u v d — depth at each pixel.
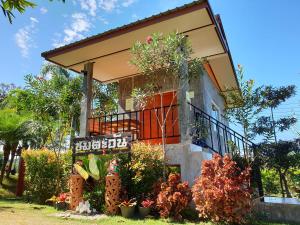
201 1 6.07
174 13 6.46
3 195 9.91
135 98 7.30
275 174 10.54
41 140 11.41
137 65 6.67
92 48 7.99
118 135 6.58
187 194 5.46
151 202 5.62
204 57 8.58
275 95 10.80
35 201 8.06
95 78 10.54
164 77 7.14
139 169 6.05
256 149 7.54
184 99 6.67
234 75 10.27
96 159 6.50
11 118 11.62
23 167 9.88
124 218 5.47
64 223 4.87
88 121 8.38
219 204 4.82
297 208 5.36
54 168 8.27
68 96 10.91
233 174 5.10
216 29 7.03
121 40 7.59
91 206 6.29
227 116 7.41
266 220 5.46
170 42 6.40
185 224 4.92
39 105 9.68
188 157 6.27
